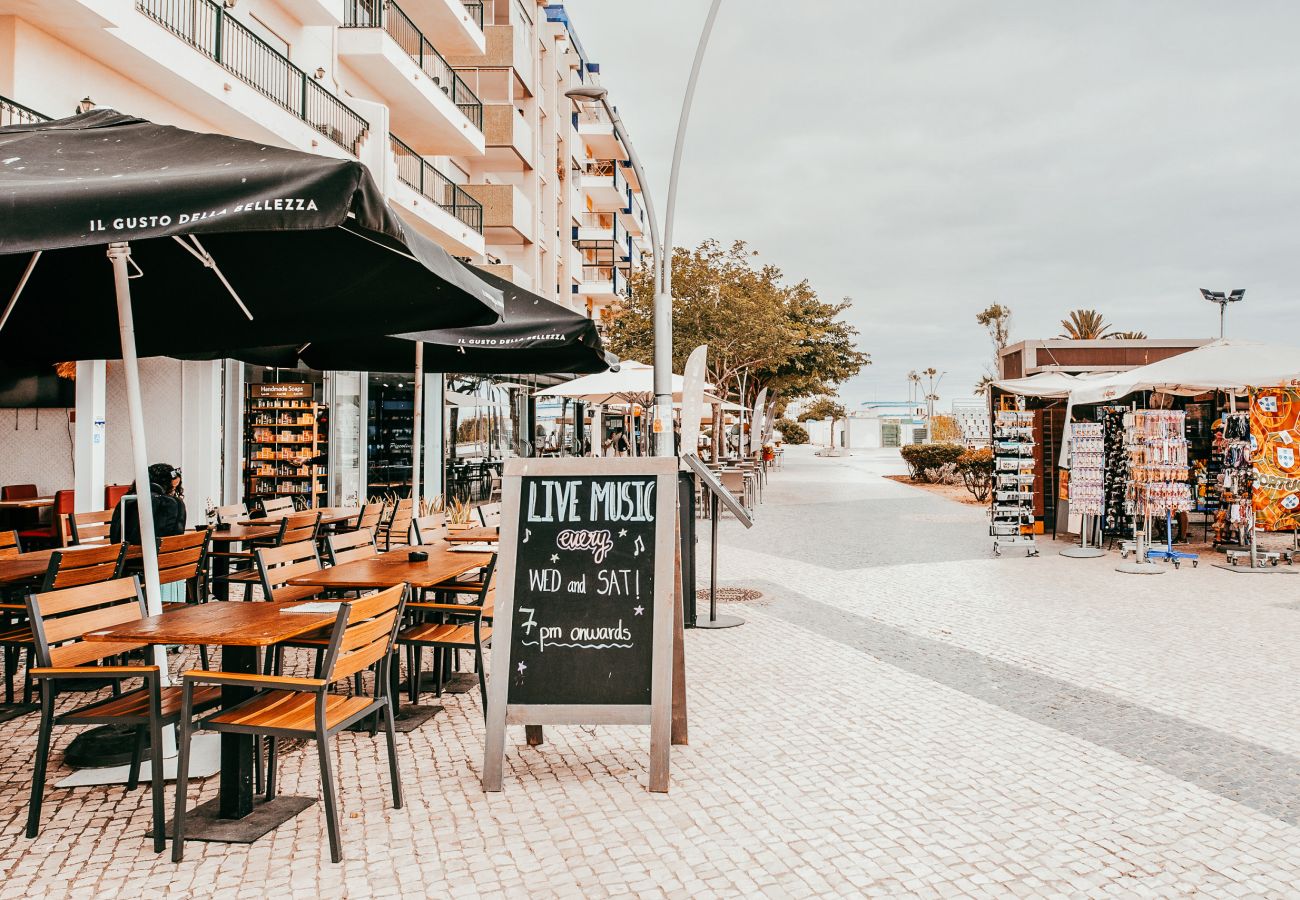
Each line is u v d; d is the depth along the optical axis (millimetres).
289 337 6238
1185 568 12617
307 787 4691
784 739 5445
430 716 5918
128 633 4004
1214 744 5352
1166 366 13148
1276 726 5684
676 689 5355
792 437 102312
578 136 45812
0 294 5715
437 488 20938
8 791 4609
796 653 7613
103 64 11406
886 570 12438
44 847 3949
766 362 31047
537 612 4914
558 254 40781
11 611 5992
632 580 4941
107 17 10242
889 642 8023
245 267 5363
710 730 5625
